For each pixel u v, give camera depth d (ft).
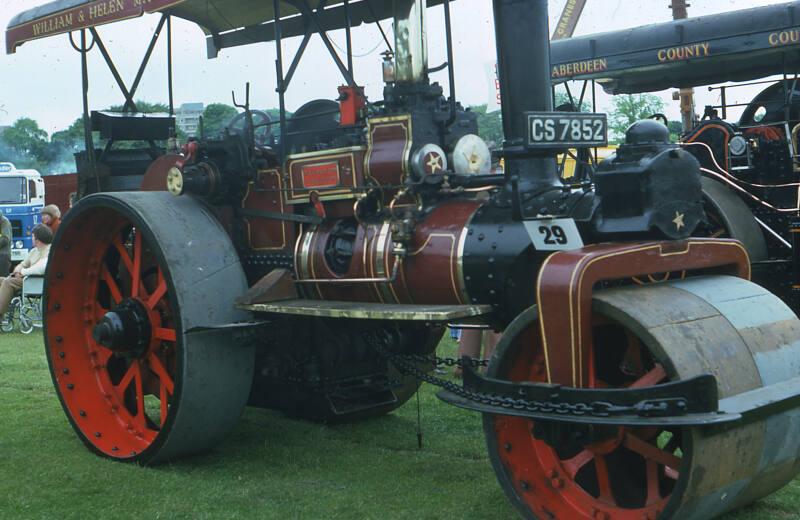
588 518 11.16
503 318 12.74
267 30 19.90
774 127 27.20
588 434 10.62
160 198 15.64
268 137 17.20
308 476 14.75
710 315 10.73
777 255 25.03
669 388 9.69
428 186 13.70
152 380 16.93
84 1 17.08
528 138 11.64
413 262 13.38
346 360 16.85
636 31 28.58
